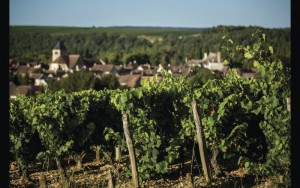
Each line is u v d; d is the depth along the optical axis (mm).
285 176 6281
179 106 9242
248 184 7996
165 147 9328
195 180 8734
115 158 13273
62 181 9383
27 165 10547
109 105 11359
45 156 9703
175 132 9266
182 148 9641
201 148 8227
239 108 8672
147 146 9094
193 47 123438
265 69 6613
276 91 6602
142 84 9820
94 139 11250
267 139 6910
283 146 6336
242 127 8750
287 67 6566
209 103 8859
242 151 8914
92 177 10078
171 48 148125
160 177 9398
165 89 9539
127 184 8781
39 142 10789
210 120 8547
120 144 9695
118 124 11508
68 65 133750
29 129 10523
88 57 167000
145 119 9039
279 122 6371
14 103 10922
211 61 93938
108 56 154125
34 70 101062
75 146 10688
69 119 10336
